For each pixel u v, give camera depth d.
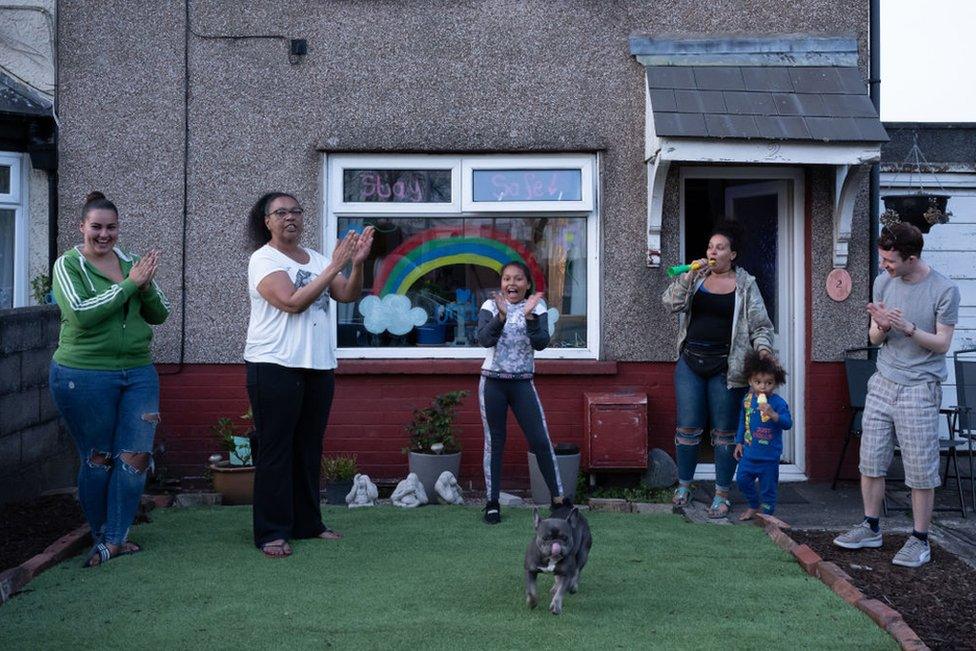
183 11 8.20
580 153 8.27
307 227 8.27
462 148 8.22
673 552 5.91
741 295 6.85
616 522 6.69
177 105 8.23
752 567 5.61
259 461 5.85
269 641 4.39
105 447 5.69
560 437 8.23
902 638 4.44
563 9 8.21
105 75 8.21
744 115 7.63
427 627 4.57
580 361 8.23
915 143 9.79
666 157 7.53
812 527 6.68
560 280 8.34
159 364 8.23
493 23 8.21
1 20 8.18
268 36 8.21
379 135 8.22
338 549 5.92
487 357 6.77
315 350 5.91
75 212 8.23
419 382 8.23
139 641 4.38
